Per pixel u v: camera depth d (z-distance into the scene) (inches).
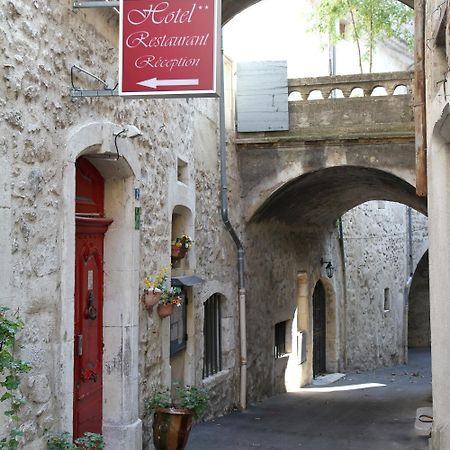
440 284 244.7
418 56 286.0
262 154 434.6
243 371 422.6
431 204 252.7
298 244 546.9
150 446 272.5
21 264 177.6
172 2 192.2
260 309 466.3
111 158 235.3
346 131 422.6
